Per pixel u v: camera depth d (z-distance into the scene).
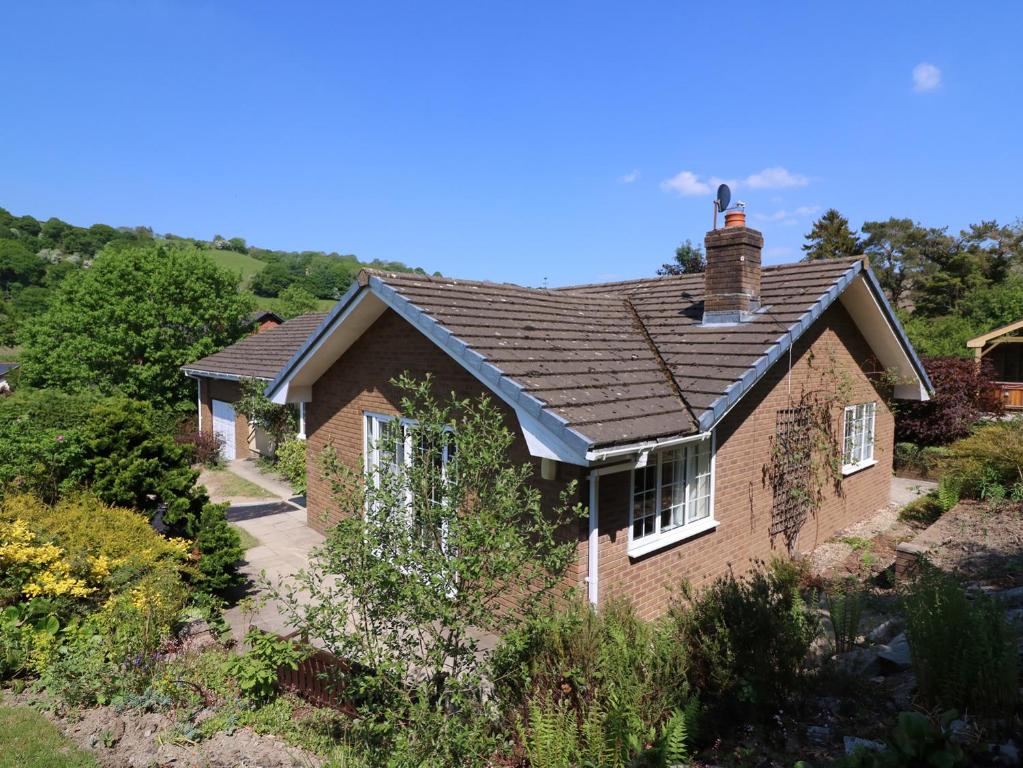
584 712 4.83
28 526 8.43
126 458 10.73
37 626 7.27
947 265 54.34
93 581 8.23
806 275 11.79
